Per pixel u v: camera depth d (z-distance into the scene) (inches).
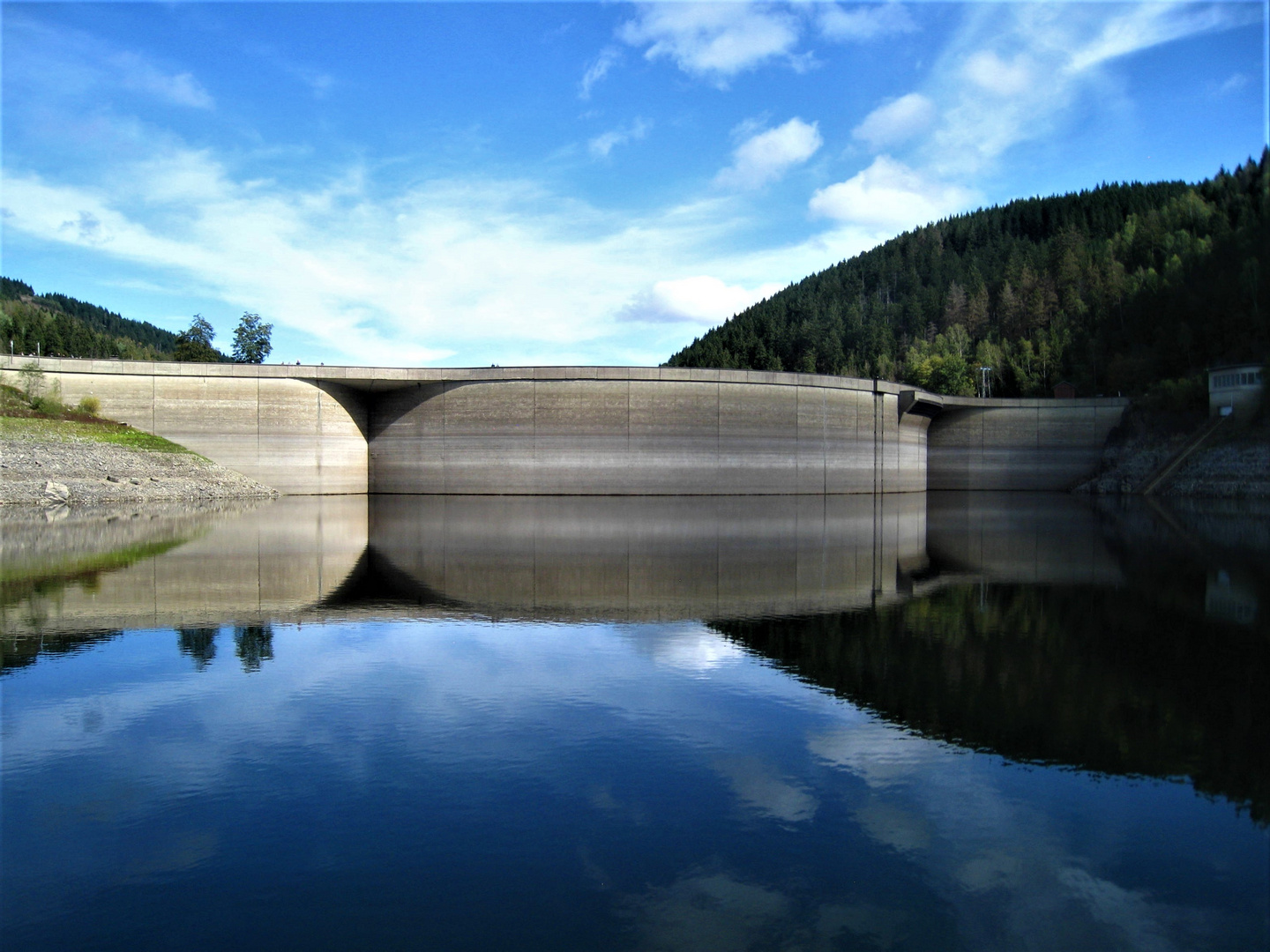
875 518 1710.1
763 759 346.0
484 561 984.3
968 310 5910.4
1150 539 1263.5
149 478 2074.3
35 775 329.4
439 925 227.3
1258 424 2726.4
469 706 416.8
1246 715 398.9
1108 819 291.3
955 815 294.7
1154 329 3713.1
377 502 2129.7
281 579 831.7
